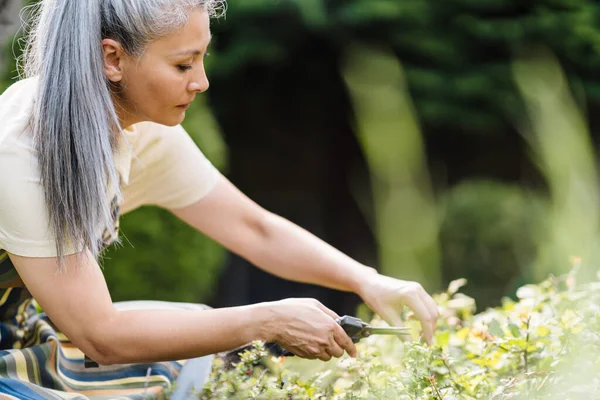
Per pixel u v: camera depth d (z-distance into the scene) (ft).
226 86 31.94
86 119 6.21
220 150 19.70
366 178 33.42
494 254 20.83
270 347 7.11
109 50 6.26
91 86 6.22
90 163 6.21
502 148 31.48
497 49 29.01
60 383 7.09
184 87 6.39
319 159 33.73
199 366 7.77
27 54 6.83
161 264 19.16
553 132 3.96
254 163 33.55
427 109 28.91
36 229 6.24
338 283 8.00
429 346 7.39
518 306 8.14
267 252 8.25
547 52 28.40
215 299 31.04
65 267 6.30
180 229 19.40
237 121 33.06
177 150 8.07
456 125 30.35
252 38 28.96
